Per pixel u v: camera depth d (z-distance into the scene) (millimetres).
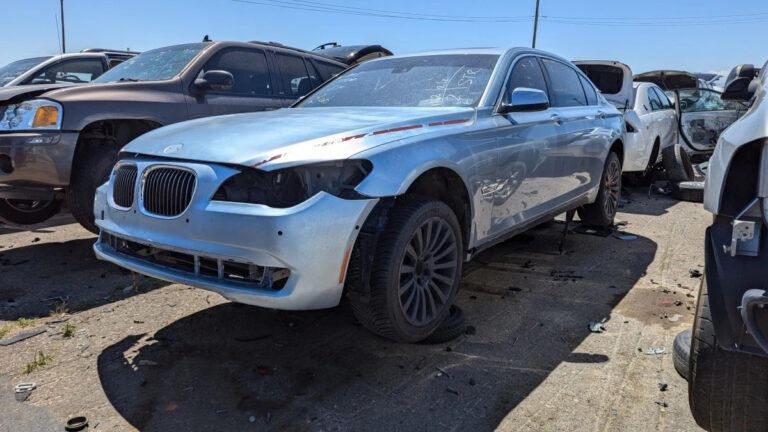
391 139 3035
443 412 2695
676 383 2947
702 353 2160
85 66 7652
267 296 2621
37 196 4855
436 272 3324
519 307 3982
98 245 3363
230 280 2736
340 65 7652
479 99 3885
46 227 6402
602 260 5152
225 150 2840
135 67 6176
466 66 4270
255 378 2996
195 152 2896
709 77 20828
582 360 3201
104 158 4957
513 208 4031
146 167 3023
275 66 6609
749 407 2119
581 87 5551
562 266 4945
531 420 2631
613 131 5723
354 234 2750
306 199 2693
